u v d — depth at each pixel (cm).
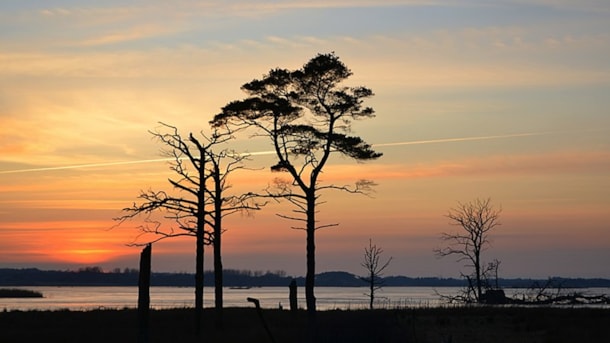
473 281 7606
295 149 4288
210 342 3553
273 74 4331
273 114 4238
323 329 3700
